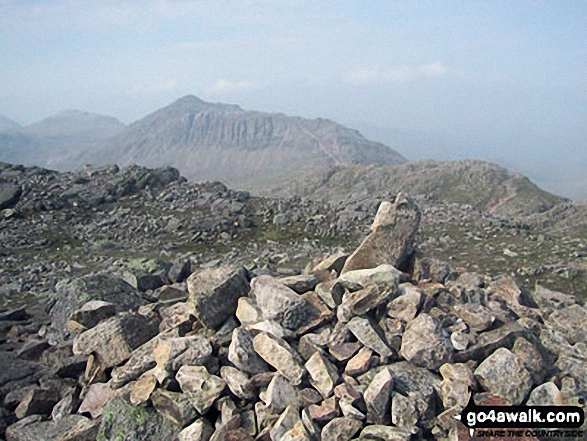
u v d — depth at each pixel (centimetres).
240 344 169
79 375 204
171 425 159
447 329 178
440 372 164
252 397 161
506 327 184
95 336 203
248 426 154
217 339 181
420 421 149
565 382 169
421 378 161
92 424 168
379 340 169
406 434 142
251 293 200
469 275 239
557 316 220
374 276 192
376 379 155
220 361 175
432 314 185
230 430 150
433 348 165
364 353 167
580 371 177
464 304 192
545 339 197
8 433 175
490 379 160
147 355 184
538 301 259
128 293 277
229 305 196
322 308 187
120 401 166
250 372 165
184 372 165
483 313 185
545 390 159
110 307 244
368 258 215
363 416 149
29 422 180
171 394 163
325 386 158
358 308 179
